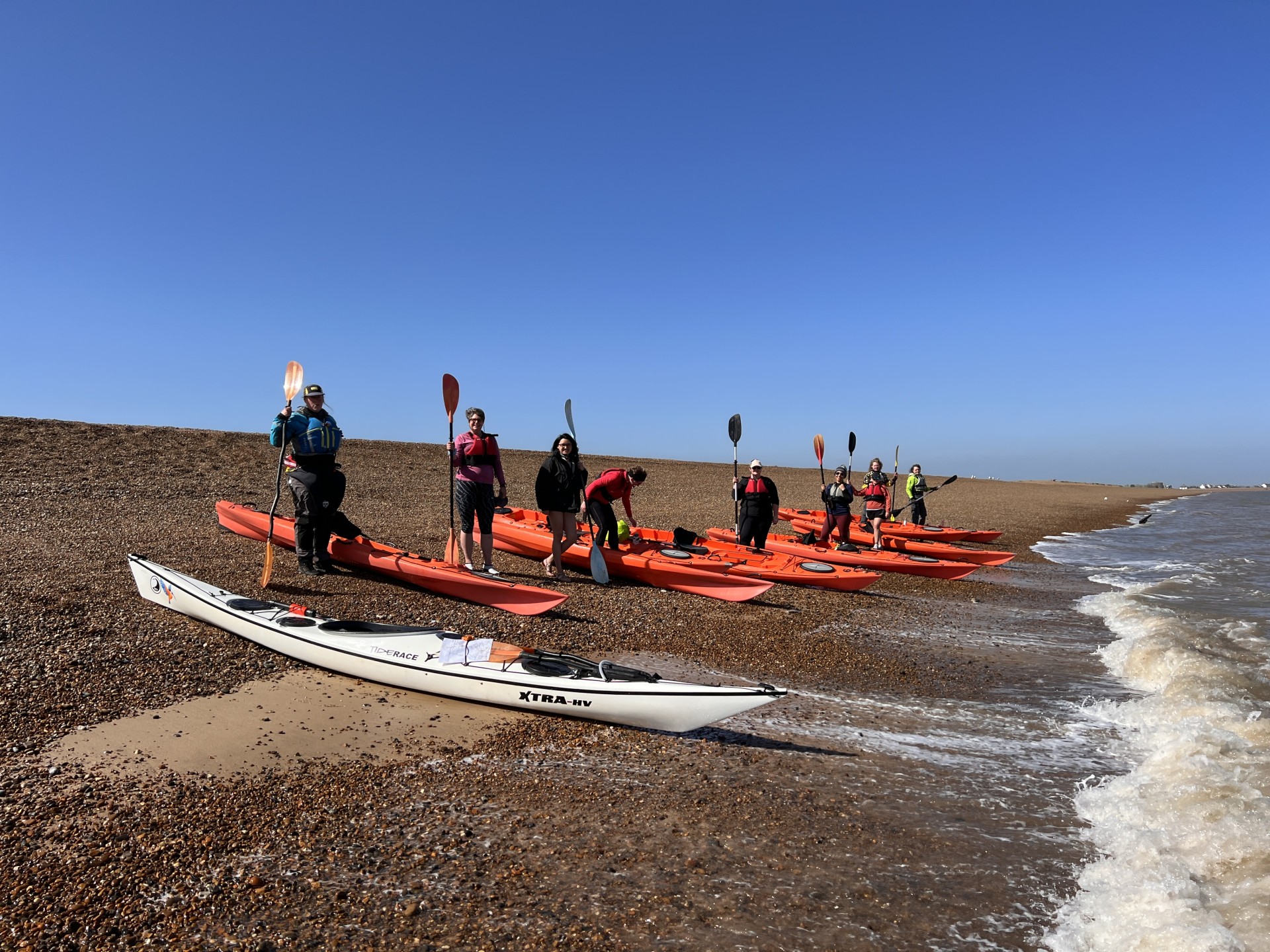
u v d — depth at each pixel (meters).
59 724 4.52
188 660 5.66
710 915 3.04
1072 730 5.36
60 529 10.23
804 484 36.53
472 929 2.89
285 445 7.85
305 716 4.93
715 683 6.18
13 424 19.06
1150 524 29.59
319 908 2.99
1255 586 12.29
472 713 5.17
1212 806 3.96
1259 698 5.79
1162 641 7.61
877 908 3.13
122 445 19.09
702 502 22.69
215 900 3.02
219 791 3.91
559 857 3.44
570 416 9.55
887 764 4.66
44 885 3.05
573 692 5.03
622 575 10.01
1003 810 4.07
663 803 4.02
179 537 10.04
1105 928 3.01
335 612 7.01
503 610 7.68
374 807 3.85
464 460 8.30
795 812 3.97
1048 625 9.12
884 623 8.78
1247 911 3.04
